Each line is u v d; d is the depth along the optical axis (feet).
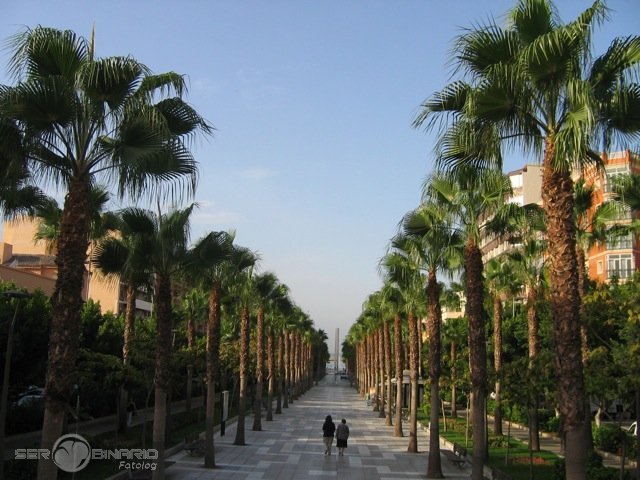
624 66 33.17
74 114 34.71
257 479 66.69
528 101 34.09
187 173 38.58
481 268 57.47
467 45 34.58
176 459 79.41
